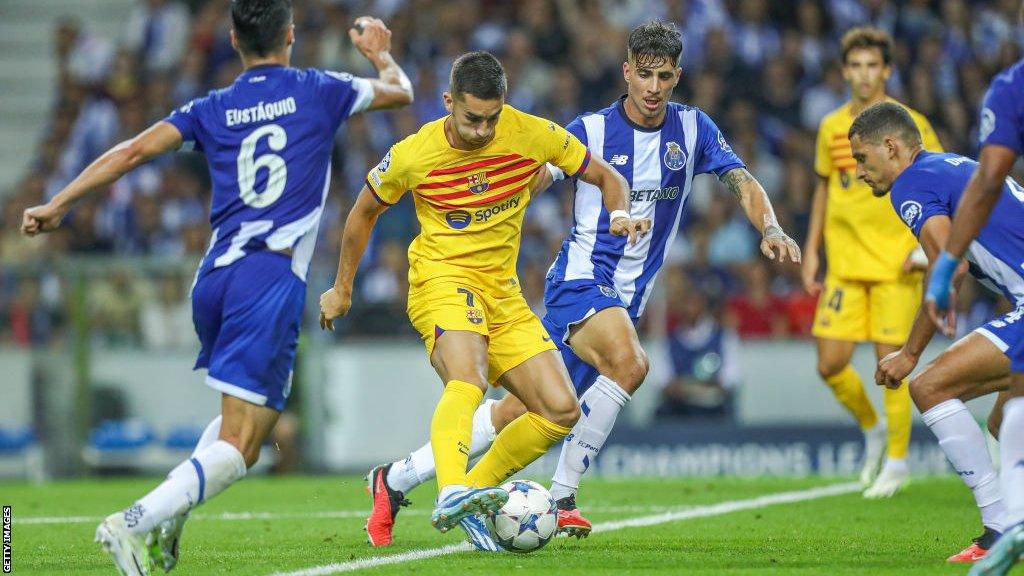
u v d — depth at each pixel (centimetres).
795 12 4566
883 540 1667
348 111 1466
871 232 2333
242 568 1453
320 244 4009
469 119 1469
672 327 3281
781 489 2500
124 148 1398
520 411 1725
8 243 4238
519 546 1512
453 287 1548
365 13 4641
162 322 3450
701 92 4197
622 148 1827
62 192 1370
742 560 1463
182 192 4253
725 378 3259
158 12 5009
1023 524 1150
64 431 3425
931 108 4169
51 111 5084
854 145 1545
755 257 3831
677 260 3547
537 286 3553
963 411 1476
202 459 1327
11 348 3438
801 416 3244
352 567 1430
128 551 1273
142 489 2798
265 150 1413
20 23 5497
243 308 1379
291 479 3106
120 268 3456
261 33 1434
